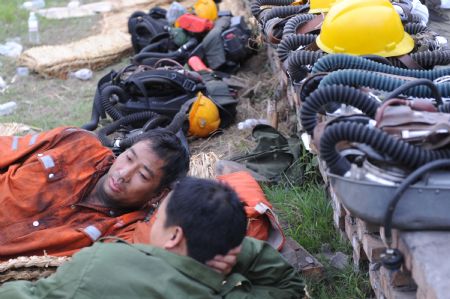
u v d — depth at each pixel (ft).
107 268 9.39
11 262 11.48
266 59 26.96
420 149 8.89
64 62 28.19
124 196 12.68
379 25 13.17
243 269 10.81
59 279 9.48
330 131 8.99
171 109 21.36
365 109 9.77
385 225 9.00
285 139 18.43
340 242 14.53
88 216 12.90
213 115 21.50
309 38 14.65
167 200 9.86
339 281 13.50
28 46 32.42
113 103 21.42
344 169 9.23
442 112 9.76
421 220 9.03
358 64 11.91
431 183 8.86
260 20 18.94
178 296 9.37
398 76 11.25
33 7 38.75
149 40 27.61
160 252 9.61
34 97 26.40
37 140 13.48
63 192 12.92
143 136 12.87
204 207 9.55
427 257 8.75
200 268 9.59
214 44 25.86
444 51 13.33
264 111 23.20
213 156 17.70
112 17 35.86
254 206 12.96
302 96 11.55
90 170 13.17
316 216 15.80
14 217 12.71
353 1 13.48
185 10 28.22
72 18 36.52
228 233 9.58
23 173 12.87
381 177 8.98
